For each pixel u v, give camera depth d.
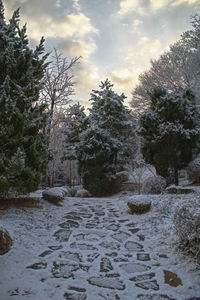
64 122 15.22
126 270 3.12
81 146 11.69
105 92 15.12
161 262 3.37
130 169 12.28
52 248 3.84
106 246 4.06
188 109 9.52
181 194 7.48
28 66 6.00
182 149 9.38
